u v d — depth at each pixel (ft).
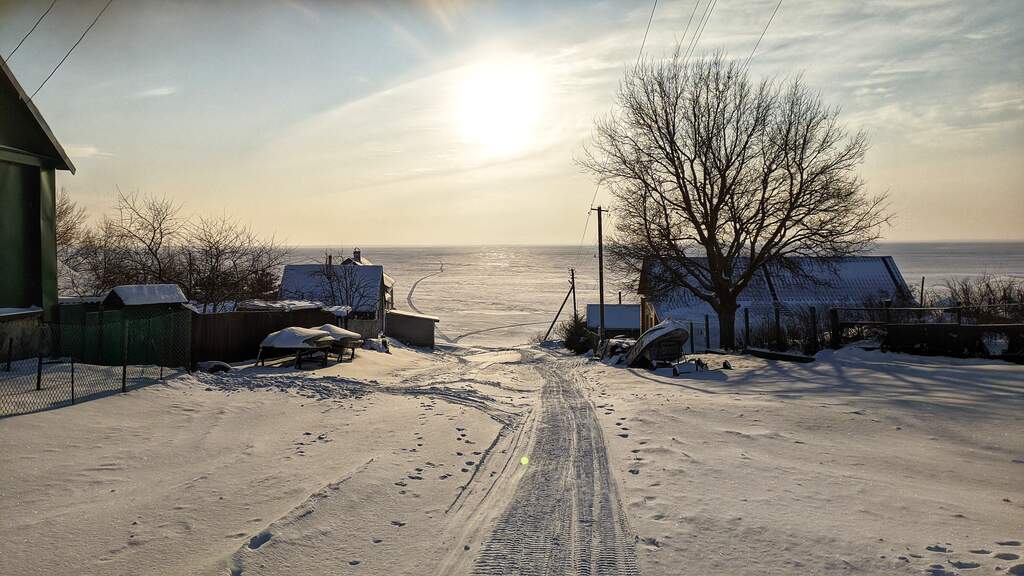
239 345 74.43
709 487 22.33
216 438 30.40
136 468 24.75
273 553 16.85
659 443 29.48
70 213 115.75
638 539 17.89
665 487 22.52
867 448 26.94
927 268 488.02
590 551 17.15
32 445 26.58
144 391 39.58
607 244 93.66
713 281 87.51
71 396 35.88
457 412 39.42
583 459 27.32
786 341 74.02
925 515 18.78
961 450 25.91
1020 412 31.63
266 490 22.33
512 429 34.78
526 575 15.76
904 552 16.07
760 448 27.78
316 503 20.63
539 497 22.03
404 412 39.06
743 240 86.99
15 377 40.88
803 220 83.56
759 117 85.10
